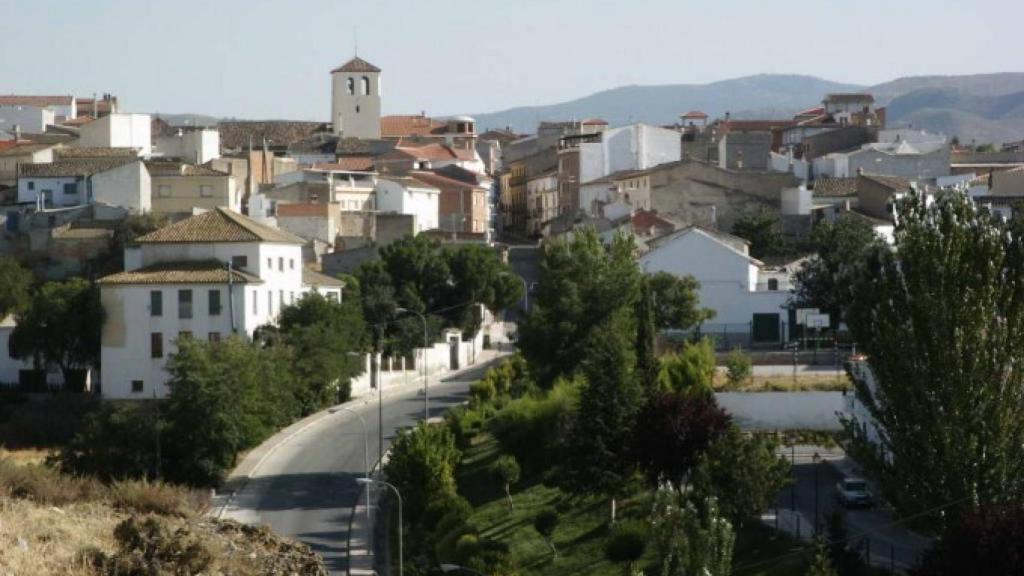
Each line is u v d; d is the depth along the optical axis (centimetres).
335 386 18612
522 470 13800
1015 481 9631
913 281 9894
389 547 12262
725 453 10669
